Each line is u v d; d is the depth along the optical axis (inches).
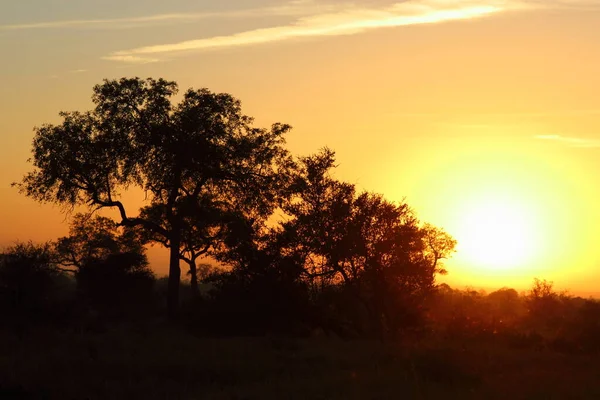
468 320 1596.9
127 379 708.0
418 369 802.2
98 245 2640.3
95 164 1734.7
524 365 956.6
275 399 612.4
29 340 1002.7
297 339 1269.7
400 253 1459.2
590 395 660.1
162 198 1838.1
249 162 1844.2
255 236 1553.9
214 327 1471.5
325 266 1491.1
